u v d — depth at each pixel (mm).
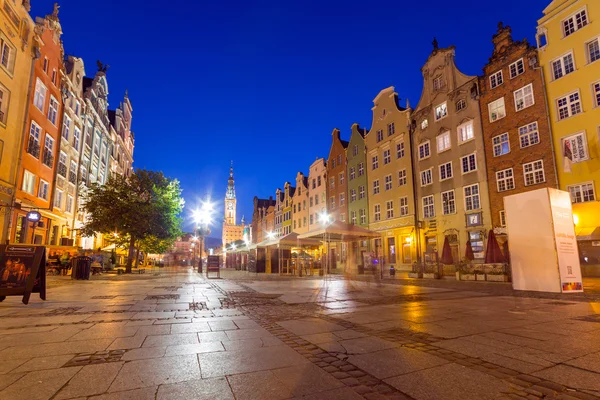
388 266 34375
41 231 25375
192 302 9492
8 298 10125
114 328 5902
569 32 22109
